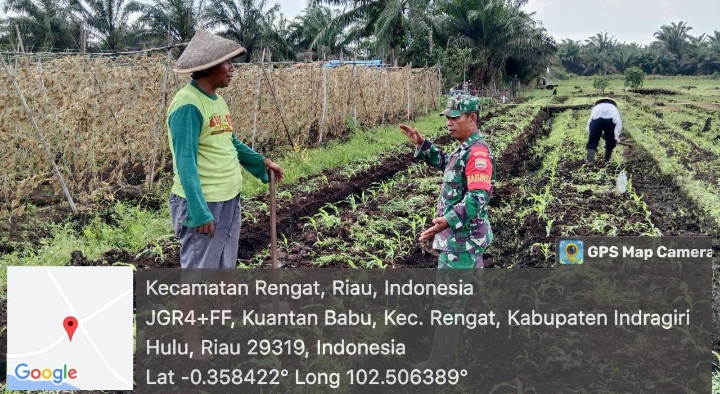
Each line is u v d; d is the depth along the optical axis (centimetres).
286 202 855
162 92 955
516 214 801
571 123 2295
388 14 3347
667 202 941
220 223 428
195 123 396
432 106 2808
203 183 416
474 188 385
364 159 1218
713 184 1006
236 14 4288
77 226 771
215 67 402
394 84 2158
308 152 1241
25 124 829
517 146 1463
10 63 872
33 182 831
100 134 912
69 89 890
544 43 4512
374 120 1902
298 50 4762
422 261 639
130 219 767
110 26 4103
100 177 983
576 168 1211
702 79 8844
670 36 10050
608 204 859
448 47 3669
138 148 941
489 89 4512
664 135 1705
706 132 1878
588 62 10069
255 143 1299
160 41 4044
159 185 957
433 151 449
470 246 404
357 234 693
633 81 5453
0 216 781
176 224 419
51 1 3956
